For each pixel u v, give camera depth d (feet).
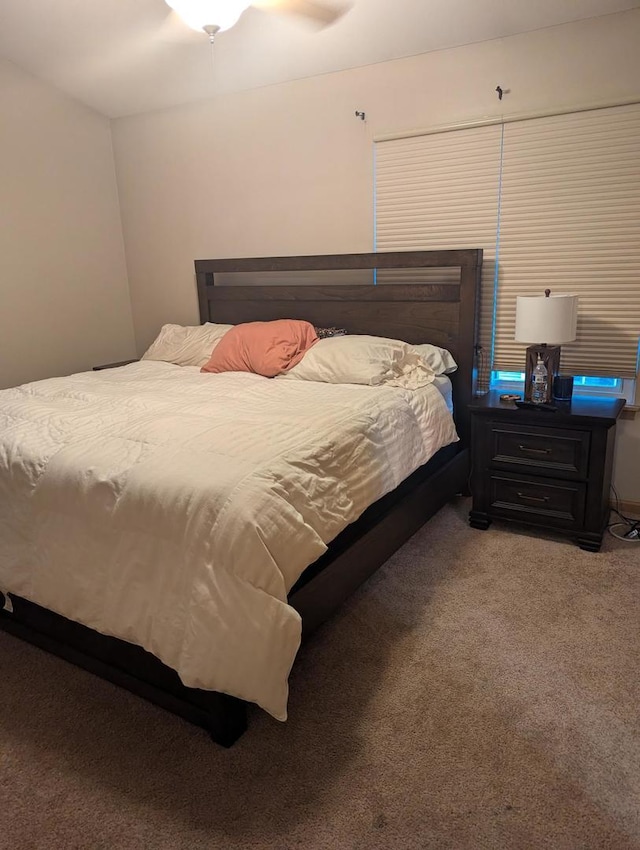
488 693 5.80
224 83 11.23
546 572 7.94
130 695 6.03
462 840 4.36
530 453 8.68
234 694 4.90
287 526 5.24
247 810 4.67
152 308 14.02
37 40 10.02
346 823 4.53
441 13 8.63
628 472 9.54
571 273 9.33
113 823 4.62
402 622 6.94
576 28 8.54
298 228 11.62
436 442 8.79
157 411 7.64
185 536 5.12
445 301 10.02
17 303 11.90
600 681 5.90
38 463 6.17
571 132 8.85
